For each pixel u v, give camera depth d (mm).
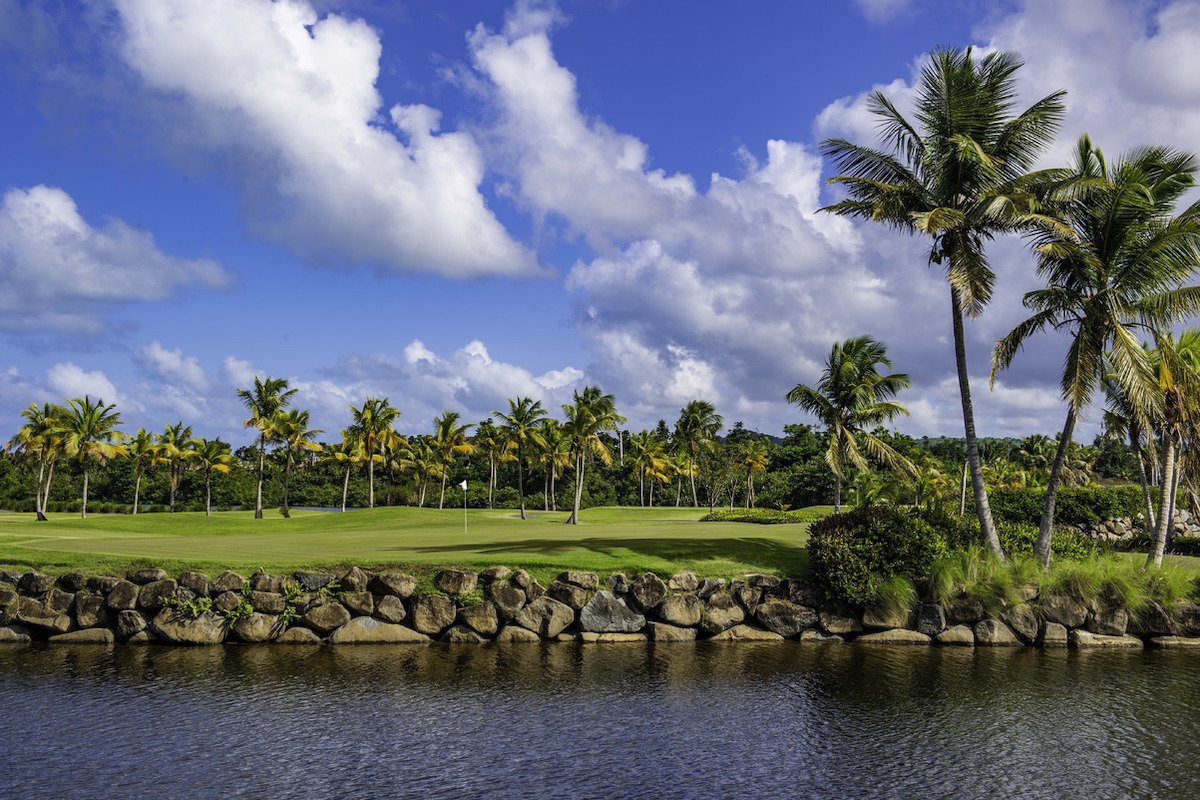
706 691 16047
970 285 23547
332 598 20406
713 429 85250
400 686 16000
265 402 69875
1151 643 21469
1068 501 45906
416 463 94438
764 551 25500
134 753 12117
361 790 10844
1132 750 12938
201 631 19703
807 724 14047
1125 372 22000
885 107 24953
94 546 26234
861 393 37969
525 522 58531
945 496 72062
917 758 12453
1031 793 11156
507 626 20609
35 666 17391
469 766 11766
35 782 10977
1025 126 24453
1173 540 40688
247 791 10742
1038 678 17625
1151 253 22438
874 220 23266
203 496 103562
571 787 11070
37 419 64688
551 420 76125
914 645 21172
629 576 21797
